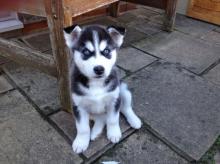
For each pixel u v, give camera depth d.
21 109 0.60
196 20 1.15
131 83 0.71
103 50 0.42
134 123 0.56
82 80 0.45
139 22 1.09
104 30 0.44
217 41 0.97
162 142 0.53
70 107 0.57
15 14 0.88
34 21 0.94
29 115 0.59
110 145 0.52
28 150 0.50
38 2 0.49
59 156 0.49
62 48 0.49
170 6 0.97
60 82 0.55
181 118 0.60
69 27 0.43
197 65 0.81
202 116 0.60
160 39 0.96
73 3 0.47
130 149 0.52
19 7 0.53
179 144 0.53
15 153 0.50
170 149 0.52
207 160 0.50
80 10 0.49
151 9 1.23
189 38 0.98
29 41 0.90
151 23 1.09
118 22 1.08
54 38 0.49
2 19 0.87
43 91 0.67
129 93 0.57
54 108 0.61
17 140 0.52
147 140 0.54
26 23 0.92
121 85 0.57
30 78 0.71
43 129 0.55
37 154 0.50
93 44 0.42
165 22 1.01
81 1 0.49
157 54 0.86
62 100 0.58
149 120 0.58
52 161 0.48
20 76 0.72
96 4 0.54
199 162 0.50
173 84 0.71
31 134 0.54
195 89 0.70
